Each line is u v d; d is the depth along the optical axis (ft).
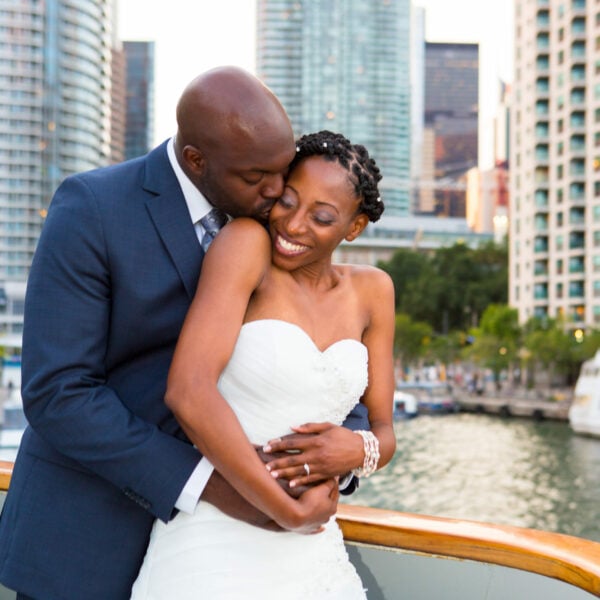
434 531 5.97
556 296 235.40
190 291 5.35
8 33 304.91
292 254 5.07
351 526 6.23
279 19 516.32
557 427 163.12
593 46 225.35
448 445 135.23
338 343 5.28
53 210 5.33
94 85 327.47
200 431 4.65
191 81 5.08
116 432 4.86
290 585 5.08
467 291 286.66
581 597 5.44
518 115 257.14
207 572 4.98
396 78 520.42
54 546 5.29
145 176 5.41
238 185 4.92
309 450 4.91
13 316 288.92
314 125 515.91
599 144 222.48
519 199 254.68
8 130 304.71
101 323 5.18
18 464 5.69
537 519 81.92
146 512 5.41
